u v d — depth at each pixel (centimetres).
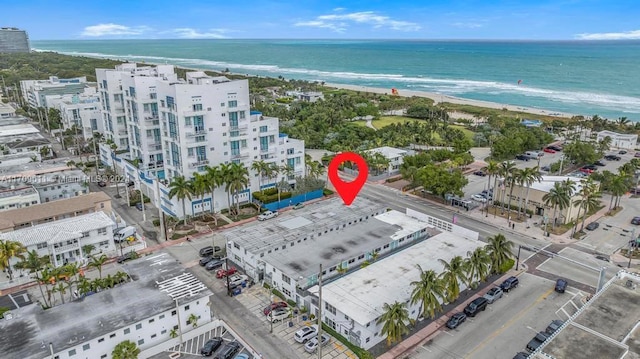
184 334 6181
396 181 13600
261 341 6206
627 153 16750
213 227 9994
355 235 8756
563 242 9388
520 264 8425
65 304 6203
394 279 7012
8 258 7144
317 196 12025
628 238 9575
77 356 5419
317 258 7762
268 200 11050
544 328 6500
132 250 8769
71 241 8231
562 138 18912
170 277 6919
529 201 11044
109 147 14050
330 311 6438
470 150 17525
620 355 4712
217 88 10375
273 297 7300
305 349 5991
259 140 11431
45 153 15312
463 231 9031
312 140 17912
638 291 5981
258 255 7781
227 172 10100
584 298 7256
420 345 6122
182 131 10112
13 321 5806
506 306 7056
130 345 5500
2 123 18362
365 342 5966
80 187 11569
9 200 10062
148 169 12244
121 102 13875
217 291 7469
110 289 6581
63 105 18388
